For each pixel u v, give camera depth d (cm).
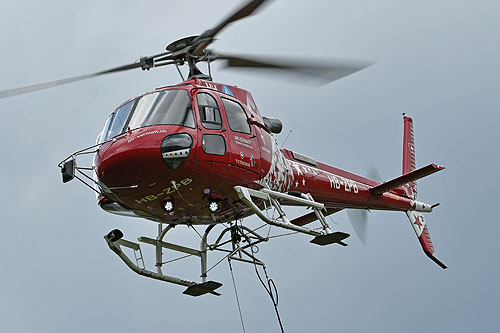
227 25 2284
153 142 2167
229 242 2575
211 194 2331
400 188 3388
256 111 2519
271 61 2183
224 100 2370
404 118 3909
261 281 2512
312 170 2823
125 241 2497
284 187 2623
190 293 2578
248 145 2369
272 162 2491
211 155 2238
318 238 2506
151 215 2422
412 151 3872
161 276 2555
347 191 3002
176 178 2220
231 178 2311
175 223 2527
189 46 2466
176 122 2217
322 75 2078
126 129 2233
